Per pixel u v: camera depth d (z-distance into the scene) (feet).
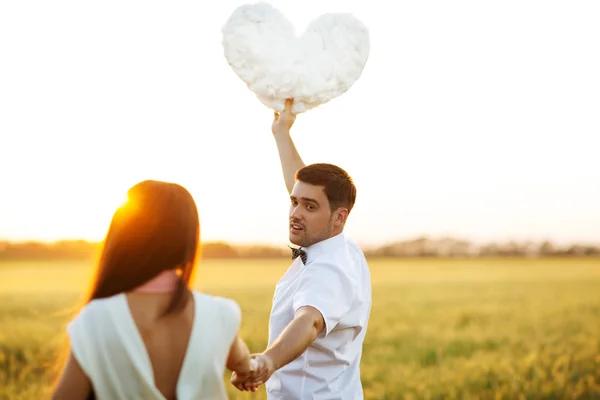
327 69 10.62
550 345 39.93
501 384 29.55
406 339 43.62
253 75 10.61
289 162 11.03
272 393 9.64
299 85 10.59
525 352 39.17
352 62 10.78
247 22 10.48
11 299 62.49
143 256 6.33
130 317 6.20
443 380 29.71
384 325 49.03
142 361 6.16
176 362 6.32
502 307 64.44
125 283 6.30
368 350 38.47
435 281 101.86
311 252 9.51
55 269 116.06
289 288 9.54
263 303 60.95
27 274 105.70
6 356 33.24
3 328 40.60
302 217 9.50
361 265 9.98
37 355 32.68
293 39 10.66
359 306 9.37
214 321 6.47
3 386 26.17
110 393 6.13
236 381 7.34
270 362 7.54
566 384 28.48
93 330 6.11
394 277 113.19
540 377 29.17
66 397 6.04
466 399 26.91
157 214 6.43
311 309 8.58
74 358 6.07
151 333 6.25
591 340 40.88
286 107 11.01
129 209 6.45
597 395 27.22
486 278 109.91
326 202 9.44
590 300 71.00
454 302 68.74
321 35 10.73
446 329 48.42
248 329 40.73
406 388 28.58
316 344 9.25
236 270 126.52
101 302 6.22
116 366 6.13
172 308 6.26
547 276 113.70
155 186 6.61
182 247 6.49
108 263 6.36
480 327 50.62
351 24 10.78
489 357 35.99
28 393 24.79
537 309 62.80
